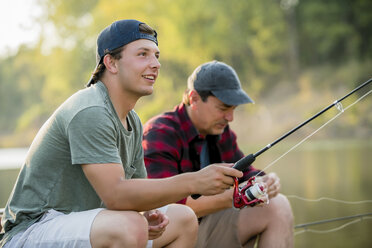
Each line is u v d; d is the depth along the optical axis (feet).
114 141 6.55
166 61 83.20
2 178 31.96
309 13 87.45
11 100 129.18
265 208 8.79
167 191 6.31
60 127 6.50
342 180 22.48
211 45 82.84
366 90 71.20
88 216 6.26
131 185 6.27
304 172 26.86
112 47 6.84
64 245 6.18
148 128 8.98
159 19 82.28
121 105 6.96
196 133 9.10
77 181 6.66
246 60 85.66
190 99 9.11
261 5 85.05
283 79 85.76
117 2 84.02
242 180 9.62
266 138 68.49
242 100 8.92
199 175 6.47
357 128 60.85
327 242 11.41
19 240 6.43
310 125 65.21
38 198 6.59
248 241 9.21
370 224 13.10
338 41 86.22
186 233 7.13
